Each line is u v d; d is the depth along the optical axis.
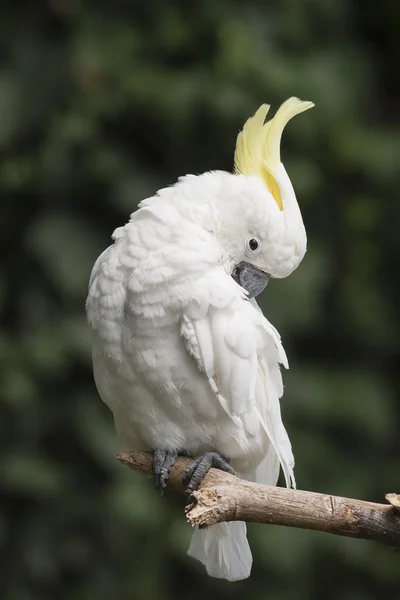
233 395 7.06
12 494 12.06
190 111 12.39
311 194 12.81
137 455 7.51
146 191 12.56
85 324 12.06
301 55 13.59
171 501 12.06
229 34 12.76
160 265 7.00
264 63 12.60
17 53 13.02
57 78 12.88
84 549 12.14
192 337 6.96
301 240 7.73
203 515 5.83
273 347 7.46
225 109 12.28
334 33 14.02
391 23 14.94
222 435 7.27
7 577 12.10
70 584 12.28
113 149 12.61
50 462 12.21
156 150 12.98
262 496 5.88
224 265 7.66
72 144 12.38
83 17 13.17
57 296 12.46
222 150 12.80
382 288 14.13
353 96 13.66
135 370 7.14
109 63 12.76
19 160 12.65
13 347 12.19
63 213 12.64
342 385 13.15
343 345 13.94
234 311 7.08
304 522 5.82
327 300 13.68
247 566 7.81
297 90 12.74
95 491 12.22
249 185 7.61
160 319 6.99
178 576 12.58
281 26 13.48
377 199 13.56
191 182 7.61
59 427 12.28
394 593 13.16
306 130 12.91
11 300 12.66
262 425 7.25
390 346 14.09
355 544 12.48
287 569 11.93
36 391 12.15
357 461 13.41
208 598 12.59
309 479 12.66
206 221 7.46
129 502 11.65
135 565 12.13
